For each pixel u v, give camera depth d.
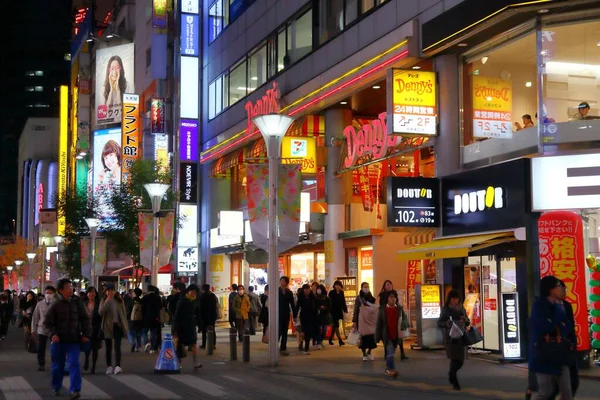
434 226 23.09
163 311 24.72
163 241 30.89
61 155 102.94
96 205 50.22
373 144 25.88
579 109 19.42
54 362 14.44
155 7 58.97
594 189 18.84
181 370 18.94
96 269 40.47
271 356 19.48
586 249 18.97
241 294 28.08
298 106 30.89
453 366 14.69
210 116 45.72
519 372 17.20
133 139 68.94
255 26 38.12
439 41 21.88
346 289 27.05
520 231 19.20
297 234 20.16
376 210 29.91
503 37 21.05
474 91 22.25
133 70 78.81
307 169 30.00
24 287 78.62
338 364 19.61
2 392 15.23
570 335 9.74
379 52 24.86
